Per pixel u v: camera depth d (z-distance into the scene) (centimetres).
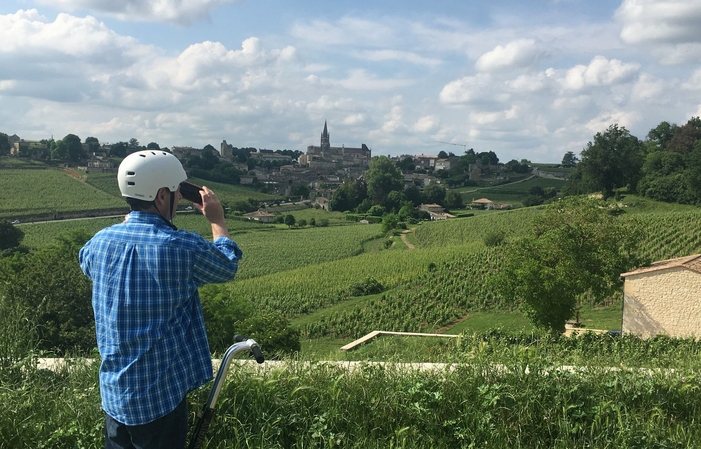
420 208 14112
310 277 5984
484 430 418
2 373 470
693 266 2609
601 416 446
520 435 421
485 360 537
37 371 499
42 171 15825
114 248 285
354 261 6950
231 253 301
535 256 2650
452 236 9200
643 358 802
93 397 434
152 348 274
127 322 274
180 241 286
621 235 2627
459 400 461
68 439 386
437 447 405
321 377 486
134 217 300
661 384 506
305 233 10981
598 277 2498
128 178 296
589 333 1304
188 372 289
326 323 3844
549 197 14175
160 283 276
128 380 272
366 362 536
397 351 701
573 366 571
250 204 14538
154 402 273
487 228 9375
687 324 2592
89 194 13875
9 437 376
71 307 1590
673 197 8912
